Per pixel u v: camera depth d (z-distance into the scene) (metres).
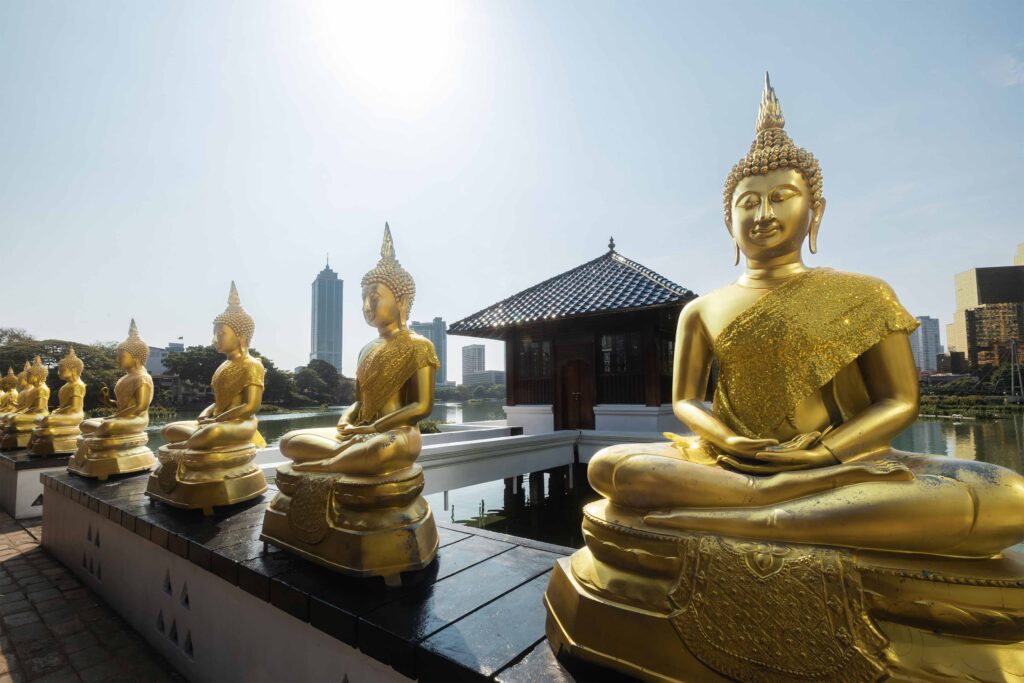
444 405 54.09
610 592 2.51
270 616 3.94
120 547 6.15
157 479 6.20
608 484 2.72
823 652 2.04
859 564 2.08
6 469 11.20
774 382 2.78
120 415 8.34
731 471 2.54
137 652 5.30
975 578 1.96
